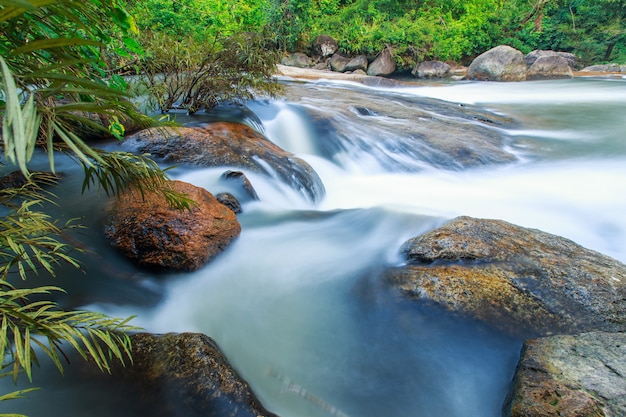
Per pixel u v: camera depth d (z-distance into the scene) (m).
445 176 6.54
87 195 3.69
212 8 12.30
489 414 2.21
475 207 5.45
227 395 1.95
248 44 6.46
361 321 2.85
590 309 2.66
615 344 2.17
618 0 25.41
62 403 1.90
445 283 2.90
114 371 2.06
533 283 2.86
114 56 5.48
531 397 1.90
